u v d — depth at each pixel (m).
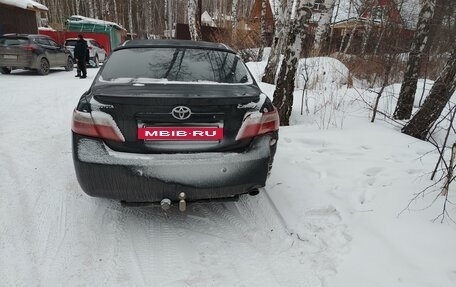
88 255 2.43
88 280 2.20
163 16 42.88
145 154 2.37
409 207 2.85
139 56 3.12
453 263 2.23
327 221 2.85
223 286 2.18
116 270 2.30
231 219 2.91
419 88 8.48
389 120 6.03
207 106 2.39
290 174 3.69
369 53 10.22
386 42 8.12
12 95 8.02
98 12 40.06
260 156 2.50
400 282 2.14
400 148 4.48
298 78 8.99
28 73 13.50
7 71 12.99
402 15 8.26
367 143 4.67
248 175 2.47
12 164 3.87
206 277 2.25
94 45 19.38
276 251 2.52
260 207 3.09
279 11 9.91
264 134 2.57
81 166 2.33
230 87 2.77
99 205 3.07
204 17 35.06
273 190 3.37
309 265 2.37
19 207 2.98
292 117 6.05
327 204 3.08
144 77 2.87
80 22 27.28
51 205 3.04
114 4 37.88
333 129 5.29
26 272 2.24
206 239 2.65
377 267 2.28
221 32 16.69
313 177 3.61
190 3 12.27
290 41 5.31
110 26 27.45
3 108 6.59
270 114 2.62
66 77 12.51
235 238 2.67
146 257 2.43
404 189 3.13
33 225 2.74
